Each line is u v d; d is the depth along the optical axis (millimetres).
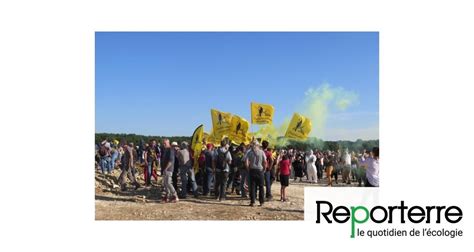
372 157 11273
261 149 13703
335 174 22281
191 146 15477
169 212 12102
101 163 19250
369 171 11203
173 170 14719
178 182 15758
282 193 14367
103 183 16031
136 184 16188
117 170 20891
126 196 14523
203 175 14922
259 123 18188
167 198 13664
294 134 18422
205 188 14836
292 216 11852
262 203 13320
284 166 14289
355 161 21500
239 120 16578
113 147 21562
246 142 16531
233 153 14797
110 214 11641
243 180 14633
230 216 11797
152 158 17234
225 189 14977
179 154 14258
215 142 16594
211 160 14508
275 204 13625
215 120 16656
